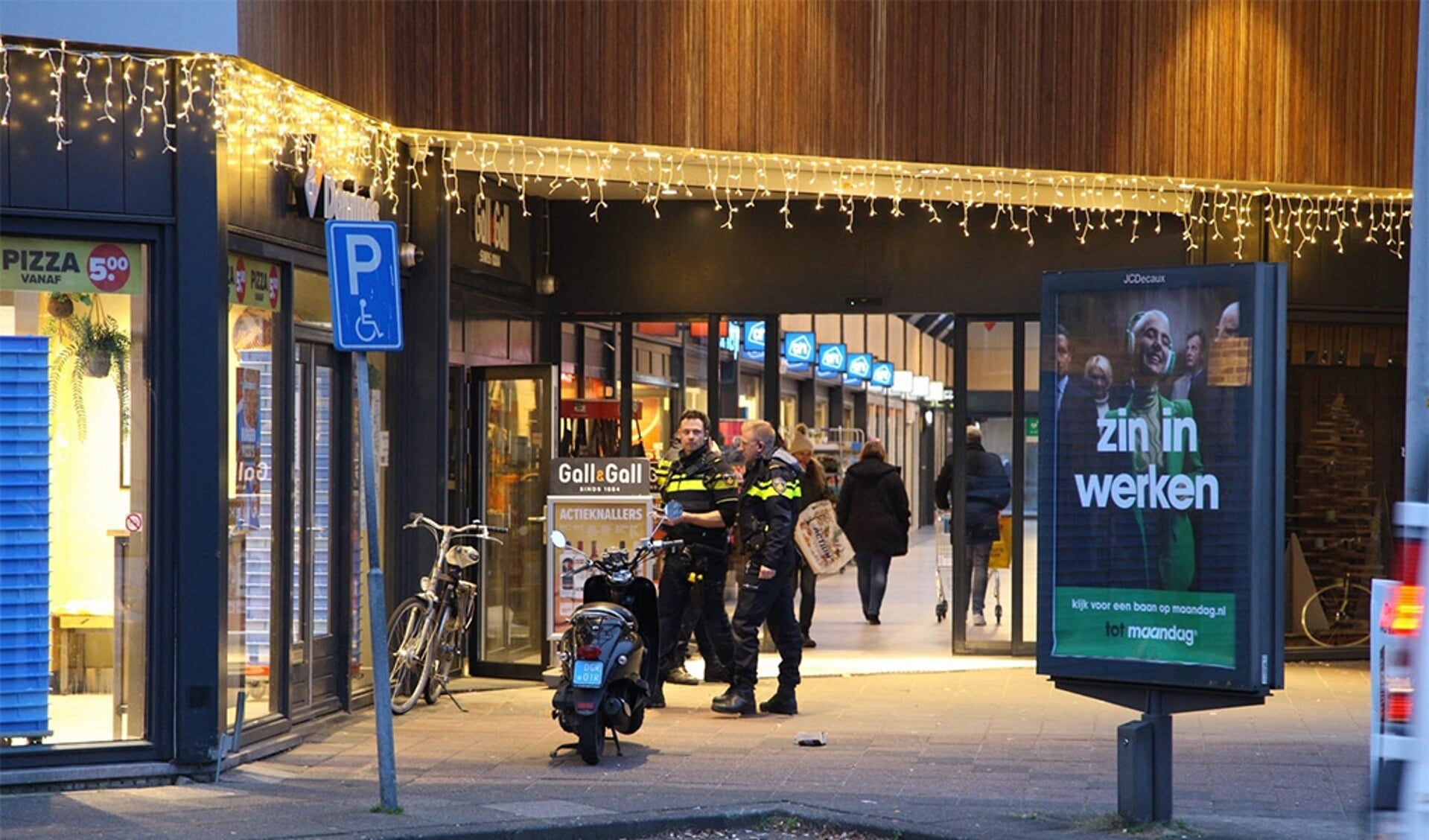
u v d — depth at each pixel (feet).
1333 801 89.92
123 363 94.63
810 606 160.97
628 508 133.28
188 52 93.66
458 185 131.03
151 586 94.48
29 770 91.97
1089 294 84.28
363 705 121.08
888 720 118.01
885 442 343.87
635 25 125.39
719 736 111.04
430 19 120.37
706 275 151.33
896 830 82.79
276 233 103.76
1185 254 150.00
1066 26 138.10
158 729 94.53
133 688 94.89
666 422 152.15
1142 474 82.64
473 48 121.39
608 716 100.89
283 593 107.04
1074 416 84.64
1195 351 81.41
